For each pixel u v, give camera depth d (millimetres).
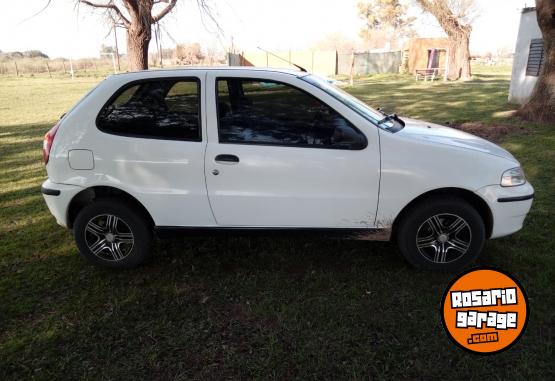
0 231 4500
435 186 3123
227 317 2926
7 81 31844
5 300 3195
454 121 10234
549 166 6008
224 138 3227
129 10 8352
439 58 33094
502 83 22344
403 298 3051
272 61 39750
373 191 3166
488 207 3174
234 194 3252
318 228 3305
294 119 3199
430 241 3309
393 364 2449
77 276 3521
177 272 3531
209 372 2436
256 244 3949
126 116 3305
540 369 2375
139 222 3441
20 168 7105
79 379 2412
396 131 3326
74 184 3357
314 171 3160
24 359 2580
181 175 3260
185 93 3264
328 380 2348
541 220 4234
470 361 2445
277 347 2609
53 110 15242
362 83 25469
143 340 2715
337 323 2816
